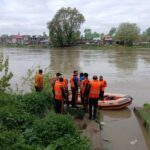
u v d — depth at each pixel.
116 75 36.78
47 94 13.38
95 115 12.73
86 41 146.62
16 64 51.78
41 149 8.30
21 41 172.62
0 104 11.43
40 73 15.38
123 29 130.38
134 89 26.02
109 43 144.00
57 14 117.19
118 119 15.28
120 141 11.99
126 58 66.69
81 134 10.52
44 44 148.38
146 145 11.66
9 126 9.91
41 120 9.90
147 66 48.34
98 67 47.09
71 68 45.66
